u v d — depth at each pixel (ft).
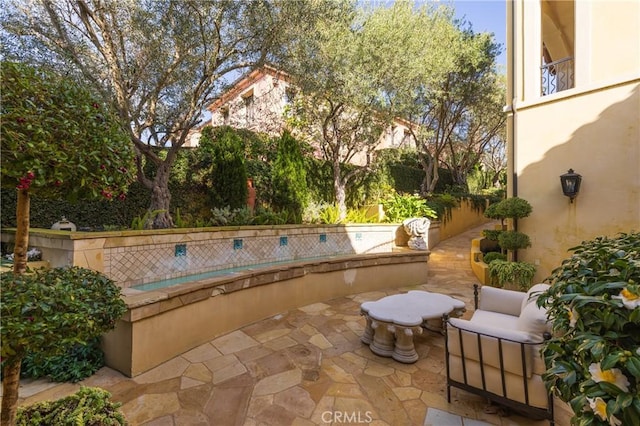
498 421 7.04
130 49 16.14
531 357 6.62
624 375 3.46
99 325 5.08
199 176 23.16
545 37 23.63
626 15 14.57
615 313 3.72
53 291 4.37
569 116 16.28
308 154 31.30
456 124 42.55
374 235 25.98
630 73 14.37
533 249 17.58
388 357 10.03
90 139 4.99
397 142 45.60
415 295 12.19
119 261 12.68
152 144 19.16
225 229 17.26
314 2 19.04
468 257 26.81
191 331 10.49
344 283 16.78
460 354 7.54
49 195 5.07
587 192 15.61
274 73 21.52
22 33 13.94
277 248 20.11
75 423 5.07
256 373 9.02
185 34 15.69
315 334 11.84
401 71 24.35
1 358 3.95
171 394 7.93
